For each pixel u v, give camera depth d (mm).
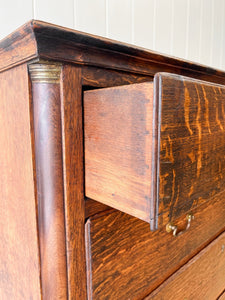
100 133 340
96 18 840
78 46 323
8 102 403
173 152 293
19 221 420
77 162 367
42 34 286
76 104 352
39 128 342
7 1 654
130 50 371
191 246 598
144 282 482
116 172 324
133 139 296
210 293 735
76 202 372
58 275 373
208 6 1247
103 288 408
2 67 396
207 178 368
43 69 317
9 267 481
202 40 1259
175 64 463
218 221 692
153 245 490
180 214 317
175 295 579
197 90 324
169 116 280
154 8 1005
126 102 299
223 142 399
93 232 386
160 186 280
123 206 322
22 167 387
